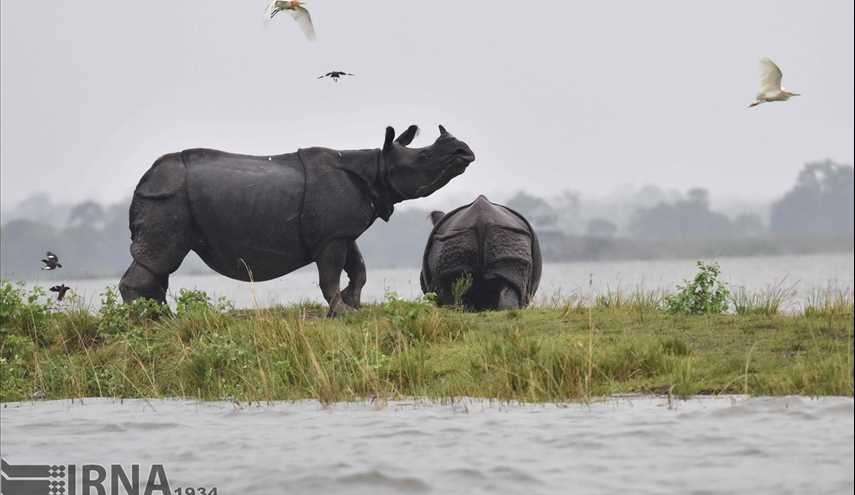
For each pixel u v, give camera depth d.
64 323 57.84
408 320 53.16
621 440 38.06
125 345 53.97
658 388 45.06
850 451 35.97
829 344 47.72
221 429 41.72
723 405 42.03
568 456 36.47
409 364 48.31
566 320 54.75
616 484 33.69
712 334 50.91
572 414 41.81
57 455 38.94
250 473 35.84
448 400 44.94
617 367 46.81
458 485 34.06
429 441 38.62
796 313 56.41
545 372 46.22
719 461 35.41
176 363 52.16
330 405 45.19
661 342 48.88
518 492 33.34
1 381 51.12
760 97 56.59
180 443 39.75
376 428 40.72
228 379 49.88
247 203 59.84
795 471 34.28
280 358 50.50
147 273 59.78
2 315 57.66
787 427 38.88
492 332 52.47
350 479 34.84
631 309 57.75
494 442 38.28
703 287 57.69
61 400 49.50
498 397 44.94
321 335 52.19
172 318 57.75
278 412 44.25
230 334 52.75
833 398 42.22
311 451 37.91
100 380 51.31
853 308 52.78
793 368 44.78
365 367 47.25
